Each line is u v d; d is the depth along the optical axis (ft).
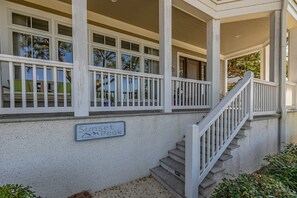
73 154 9.41
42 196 8.59
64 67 9.54
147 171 12.14
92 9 17.24
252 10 16.33
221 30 22.47
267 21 19.94
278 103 15.98
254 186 6.41
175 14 18.04
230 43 27.50
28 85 14.28
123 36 20.57
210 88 17.08
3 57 8.02
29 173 8.29
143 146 11.98
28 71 14.76
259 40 26.18
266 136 14.21
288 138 16.96
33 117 9.03
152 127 12.42
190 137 8.87
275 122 15.40
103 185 10.37
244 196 5.91
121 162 11.04
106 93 16.11
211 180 9.82
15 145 8.02
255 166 12.85
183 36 24.36
